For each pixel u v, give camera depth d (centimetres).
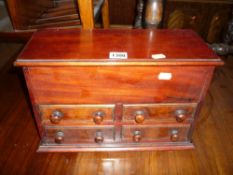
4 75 149
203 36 196
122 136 91
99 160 92
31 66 68
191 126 90
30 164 90
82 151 93
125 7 199
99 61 69
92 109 81
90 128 88
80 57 71
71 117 83
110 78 73
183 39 86
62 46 78
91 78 73
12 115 115
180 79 75
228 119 115
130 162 92
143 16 104
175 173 88
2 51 181
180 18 187
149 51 76
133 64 68
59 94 76
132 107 81
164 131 91
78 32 90
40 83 73
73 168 89
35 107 79
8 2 103
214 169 89
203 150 97
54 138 91
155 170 89
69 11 130
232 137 104
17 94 131
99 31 92
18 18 107
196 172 88
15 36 112
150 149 94
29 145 98
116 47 78
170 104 81
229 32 150
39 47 77
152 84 75
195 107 83
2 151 95
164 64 69
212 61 70
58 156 93
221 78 151
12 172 86
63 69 70
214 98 131
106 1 149
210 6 180
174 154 95
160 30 94
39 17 124
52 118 79
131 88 76
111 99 79
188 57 72
